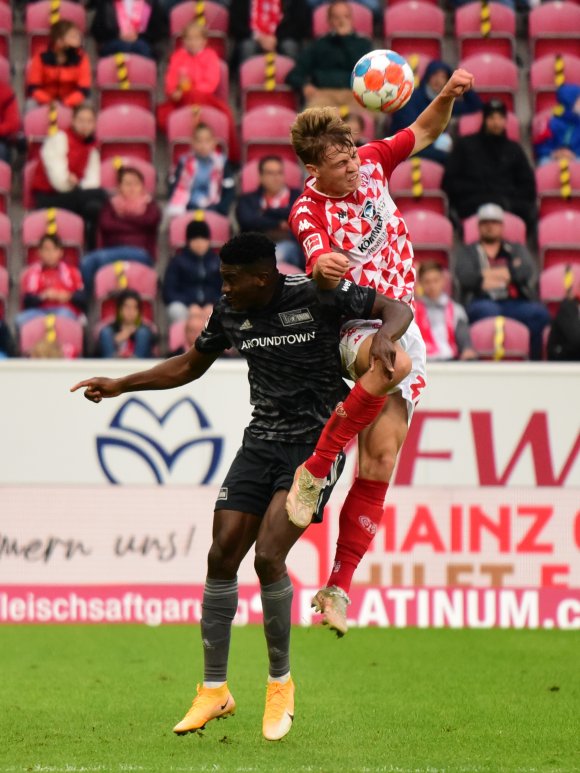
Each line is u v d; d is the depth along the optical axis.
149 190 38.22
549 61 41.56
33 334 34.31
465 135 38.53
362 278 15.59
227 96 40.91
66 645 25.50
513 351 34.72
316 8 42.44
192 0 42.41
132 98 40.50
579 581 28.11
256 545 15.02
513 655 24.64
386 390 14.36
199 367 16.28
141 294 35.91
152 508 28.09
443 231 37.44
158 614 28.11
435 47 41.56
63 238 37.16
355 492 15.72
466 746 16.19
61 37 39.84
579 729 17.44
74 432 28.02
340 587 15.39
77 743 16.30
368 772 14.32
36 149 38.84
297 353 15.16
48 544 28.02
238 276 14.88
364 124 39.12
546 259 37.31
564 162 39.28
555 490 28.11
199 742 16.42
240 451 15.73
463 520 28.02
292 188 37.31
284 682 15.66
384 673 22.62
